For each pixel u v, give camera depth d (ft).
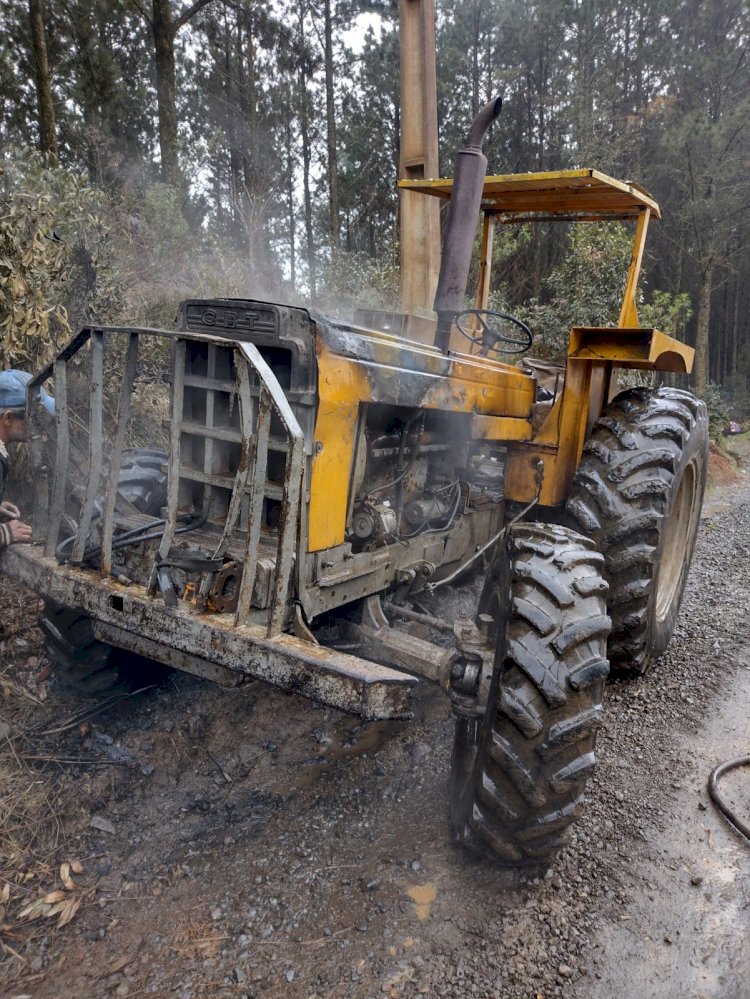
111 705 10.98
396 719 6.73
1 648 11.64
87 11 51.34
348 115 79.46
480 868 8.16
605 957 7.17
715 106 64.90
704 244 67.21
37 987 6.69
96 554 8.95
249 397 7.29
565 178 11.27
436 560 10.75
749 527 25.75
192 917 7.48
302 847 8.45
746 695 12.53
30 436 9.43
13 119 47.60
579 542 8.46
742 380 91.40
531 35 65.00
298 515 7.85
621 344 11.32
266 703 11.22
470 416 10.46
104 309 17.20
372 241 81.61
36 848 8.38
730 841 8.92
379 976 6.81
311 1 65.00
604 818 9.15
